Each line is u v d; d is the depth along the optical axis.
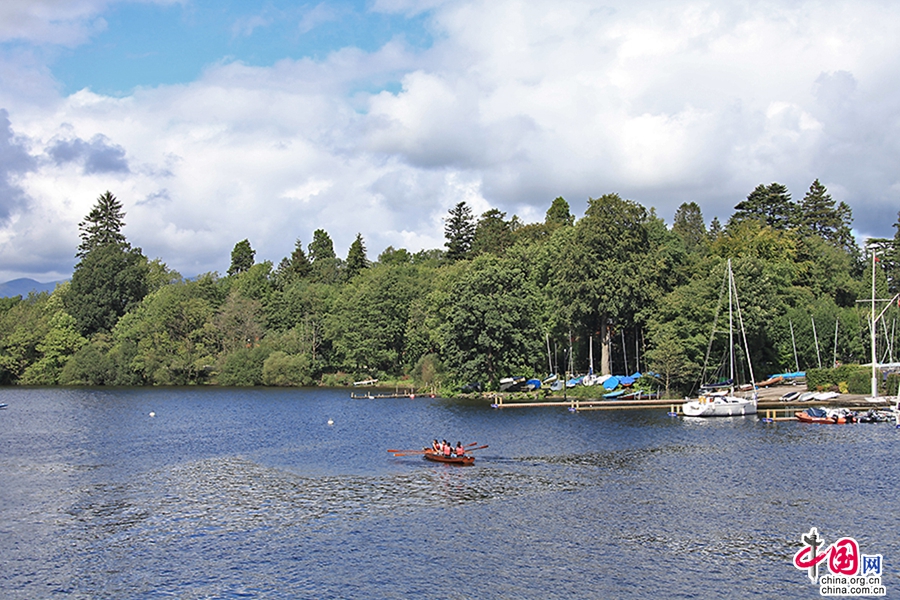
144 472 57.06
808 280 137.12
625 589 32.00
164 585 32.72
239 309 167.75
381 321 159.88
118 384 159.75
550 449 66.31
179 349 159.12
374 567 34.69
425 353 151.12
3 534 40.25
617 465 58.16
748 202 162.88
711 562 35.25
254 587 32.41
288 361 157.62
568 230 130.62
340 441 73.38
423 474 55.34
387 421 90.56
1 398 126.50
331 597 31.27
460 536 39.25
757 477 52.88
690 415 89.56
